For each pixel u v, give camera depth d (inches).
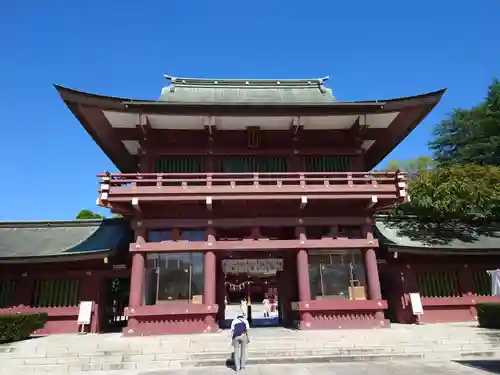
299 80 1032.8
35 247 890.1
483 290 940.0
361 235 811.4
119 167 1031.6
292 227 811.4
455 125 1859.0
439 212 1029.2
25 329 679.1
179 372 480.7
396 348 567.5
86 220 997.2
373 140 925.8
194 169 844.6
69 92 716.0
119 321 1037.2
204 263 762.8
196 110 767.7
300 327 744.3
